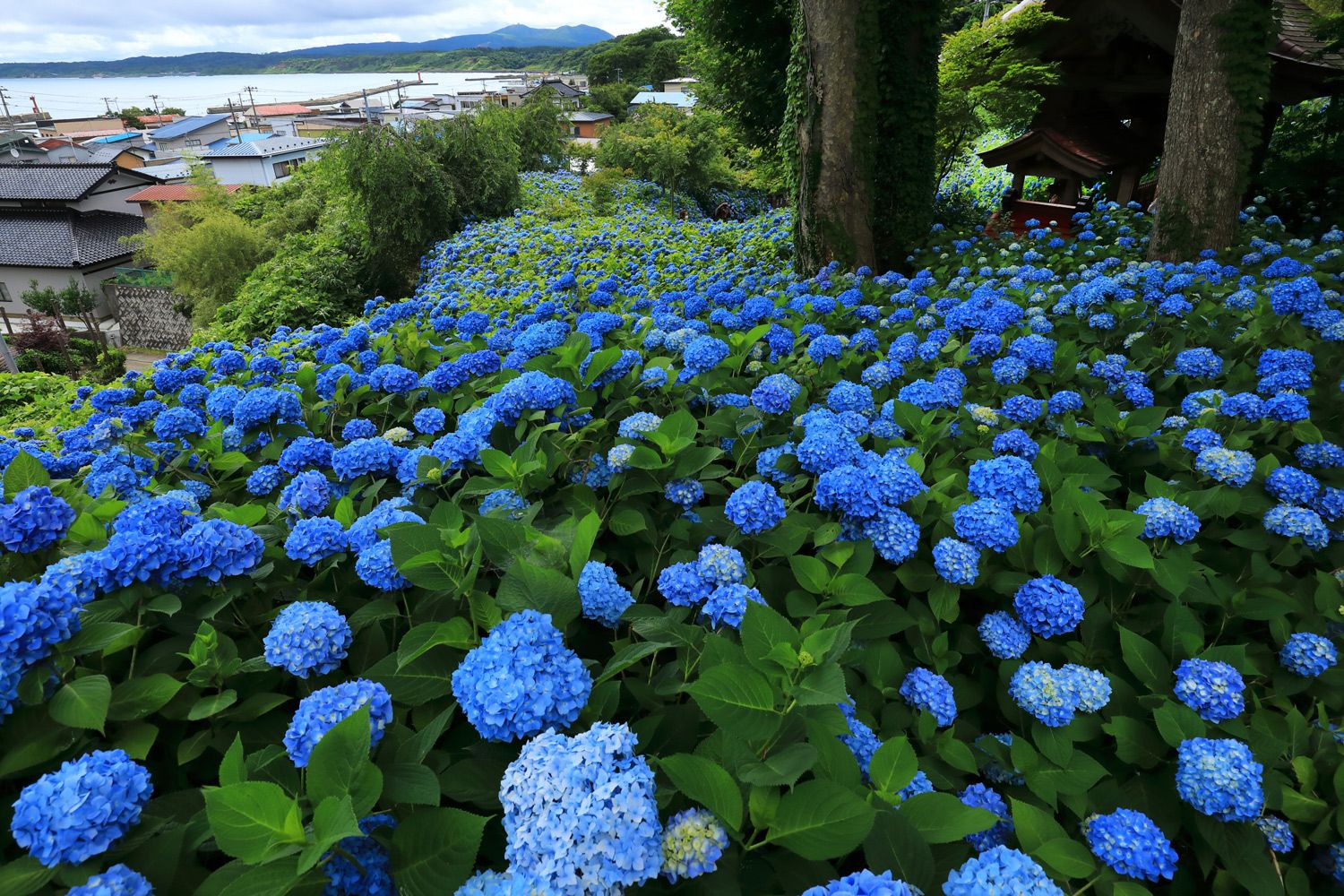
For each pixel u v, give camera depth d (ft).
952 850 4.25
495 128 69.36
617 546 7.00
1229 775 4.64
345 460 7.56
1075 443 9.43
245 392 11.99
